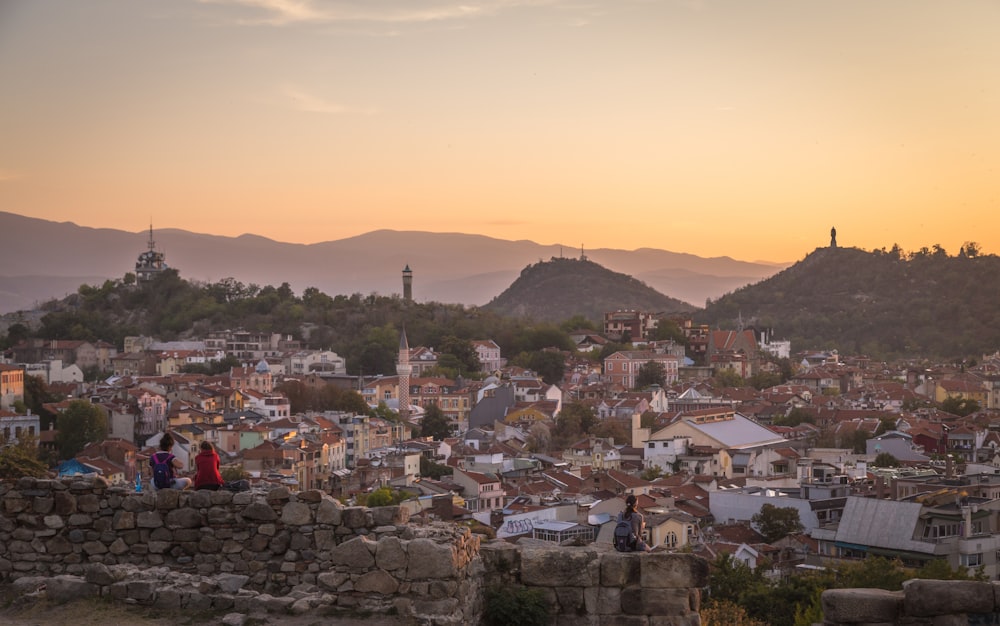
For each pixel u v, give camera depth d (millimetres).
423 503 101000
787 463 136500
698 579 20078
